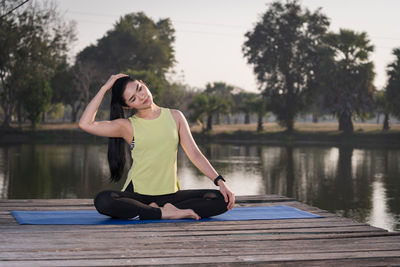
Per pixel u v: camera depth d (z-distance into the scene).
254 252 2.51
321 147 33.62
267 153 26.53
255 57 48.41
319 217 3.58
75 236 2.80
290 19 46.59
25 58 39.25
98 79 53.25
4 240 2.67
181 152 27.83
